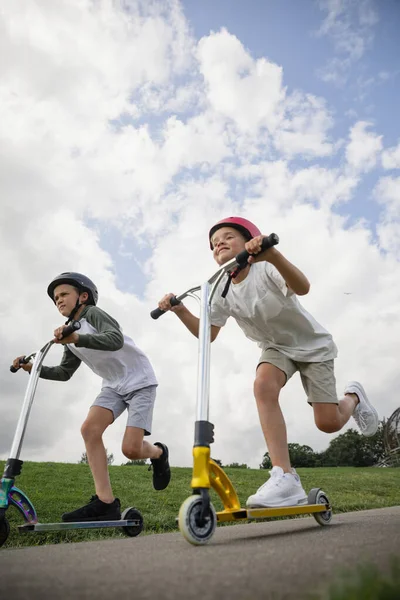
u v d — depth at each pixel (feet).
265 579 3.25
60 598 3.01
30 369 11.01
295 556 4.10
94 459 10.14
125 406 11.03
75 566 4.18
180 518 5.57
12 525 12.17
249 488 24.08
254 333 9.17
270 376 8.39
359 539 5.15
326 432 8.96
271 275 8.54
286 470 7.48
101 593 3.10
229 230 8.97
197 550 5.01
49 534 10.93
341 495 23.31
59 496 17.37
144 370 11.10
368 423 10.32
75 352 11.12
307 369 8.87
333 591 2.49
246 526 9.58
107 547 5.85
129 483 21.39
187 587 3.15
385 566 3.32
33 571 4.00
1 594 3.16
